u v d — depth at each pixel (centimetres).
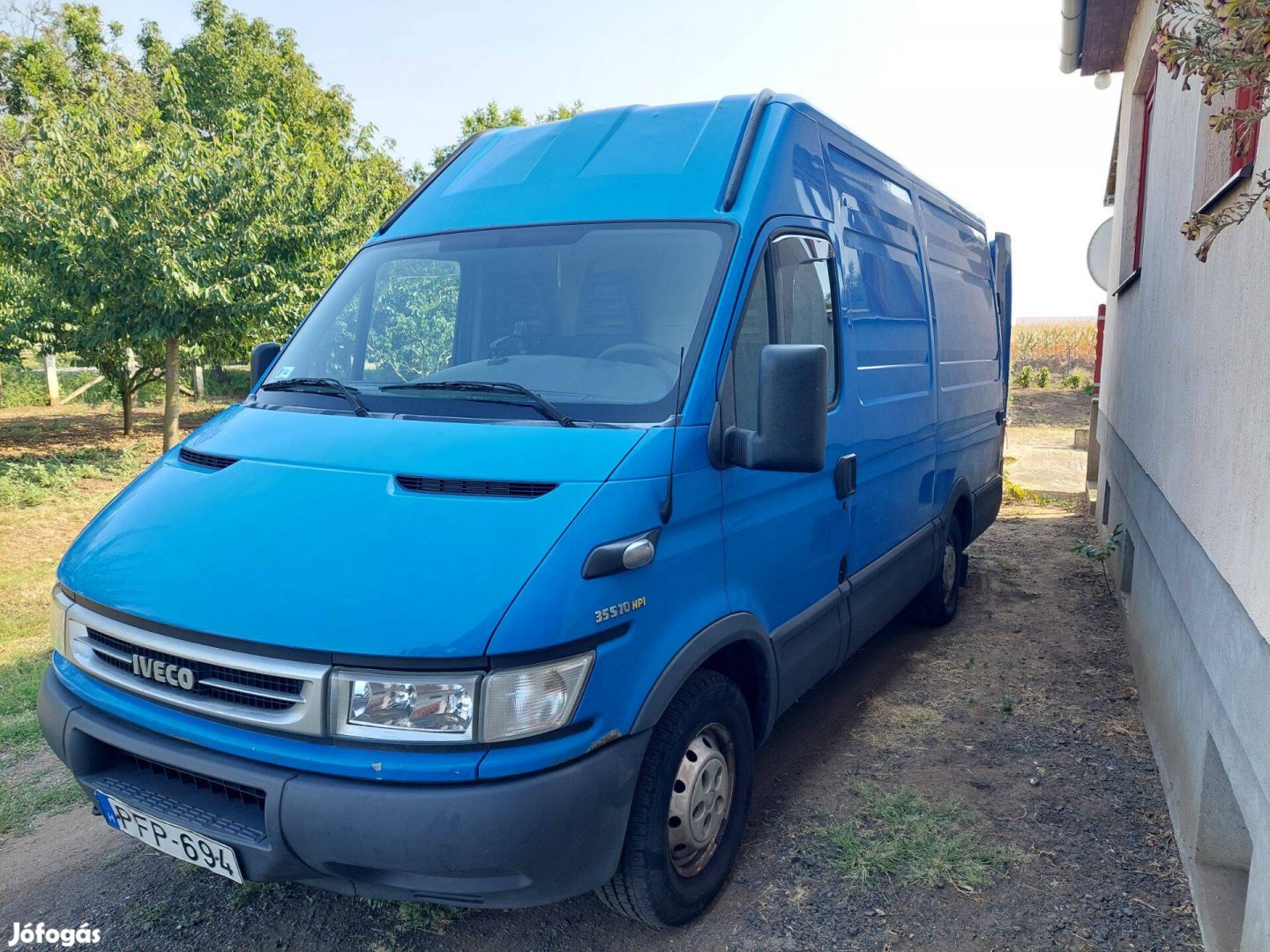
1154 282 520
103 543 290
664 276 321
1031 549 846
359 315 371
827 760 424
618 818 255
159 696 258
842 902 314
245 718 243
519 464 270
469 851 228
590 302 328
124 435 1711
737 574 317
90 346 1240
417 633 231
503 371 322
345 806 230
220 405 2334
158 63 2742
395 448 287
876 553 459
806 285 370
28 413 2198
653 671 267
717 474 302
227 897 325
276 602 244
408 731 231
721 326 307
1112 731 450
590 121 401
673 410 290
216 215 1150
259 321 1180
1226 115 203
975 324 662
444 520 255
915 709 484
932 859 338
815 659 383
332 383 338
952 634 612
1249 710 258
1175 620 398
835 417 392
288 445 305
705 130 368
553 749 239
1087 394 2342
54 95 2358
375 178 1769
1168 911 306
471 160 421
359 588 242
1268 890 235
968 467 639
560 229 351
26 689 518
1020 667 543
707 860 309
